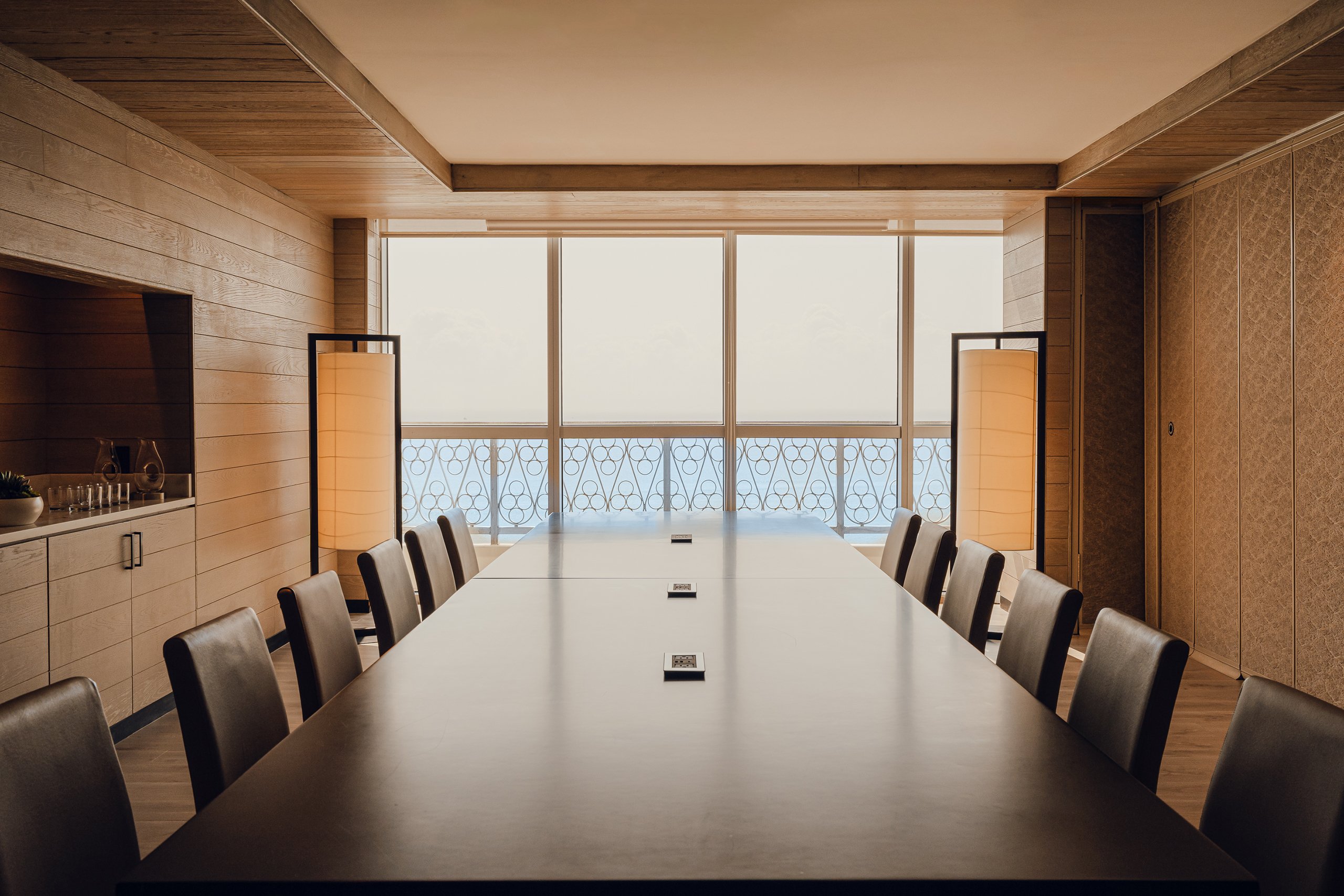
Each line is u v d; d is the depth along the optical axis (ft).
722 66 11.89
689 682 6.86
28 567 10.22
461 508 21.35
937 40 11.05
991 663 7.38
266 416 16.26
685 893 3.87
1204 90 12.17
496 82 12.47
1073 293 17.74
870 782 4.97
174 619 13.32
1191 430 16.25
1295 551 13.57
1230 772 5.32
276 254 16.67
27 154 10.20
